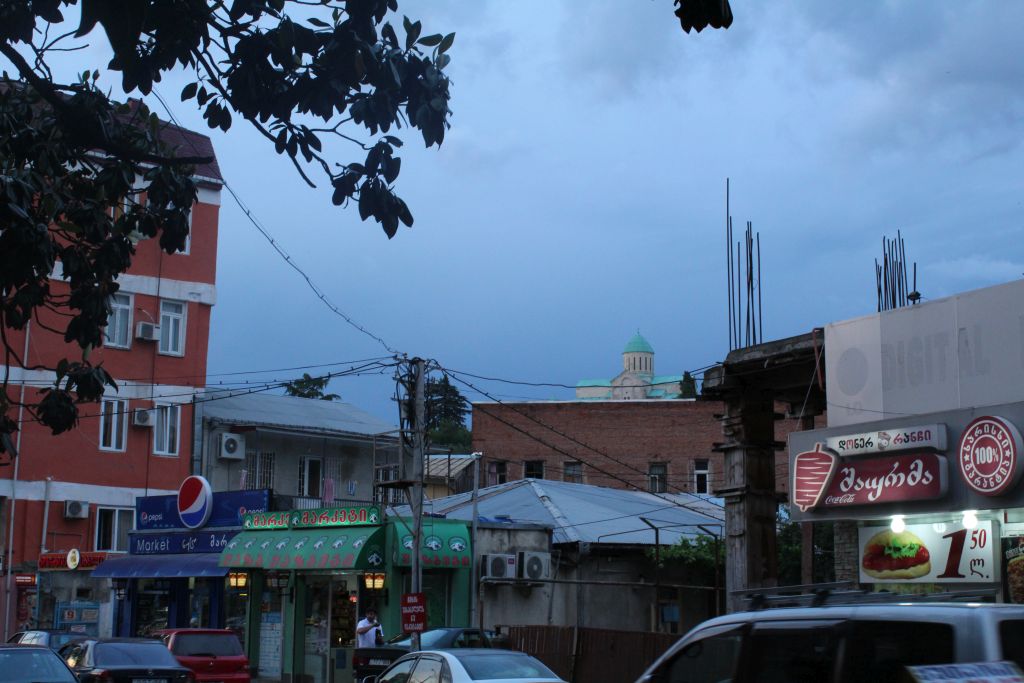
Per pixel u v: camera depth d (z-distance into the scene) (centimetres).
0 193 956
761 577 1986
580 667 2394
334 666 2664
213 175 3978
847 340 1819
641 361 13862
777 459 5159
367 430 4291
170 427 3806
